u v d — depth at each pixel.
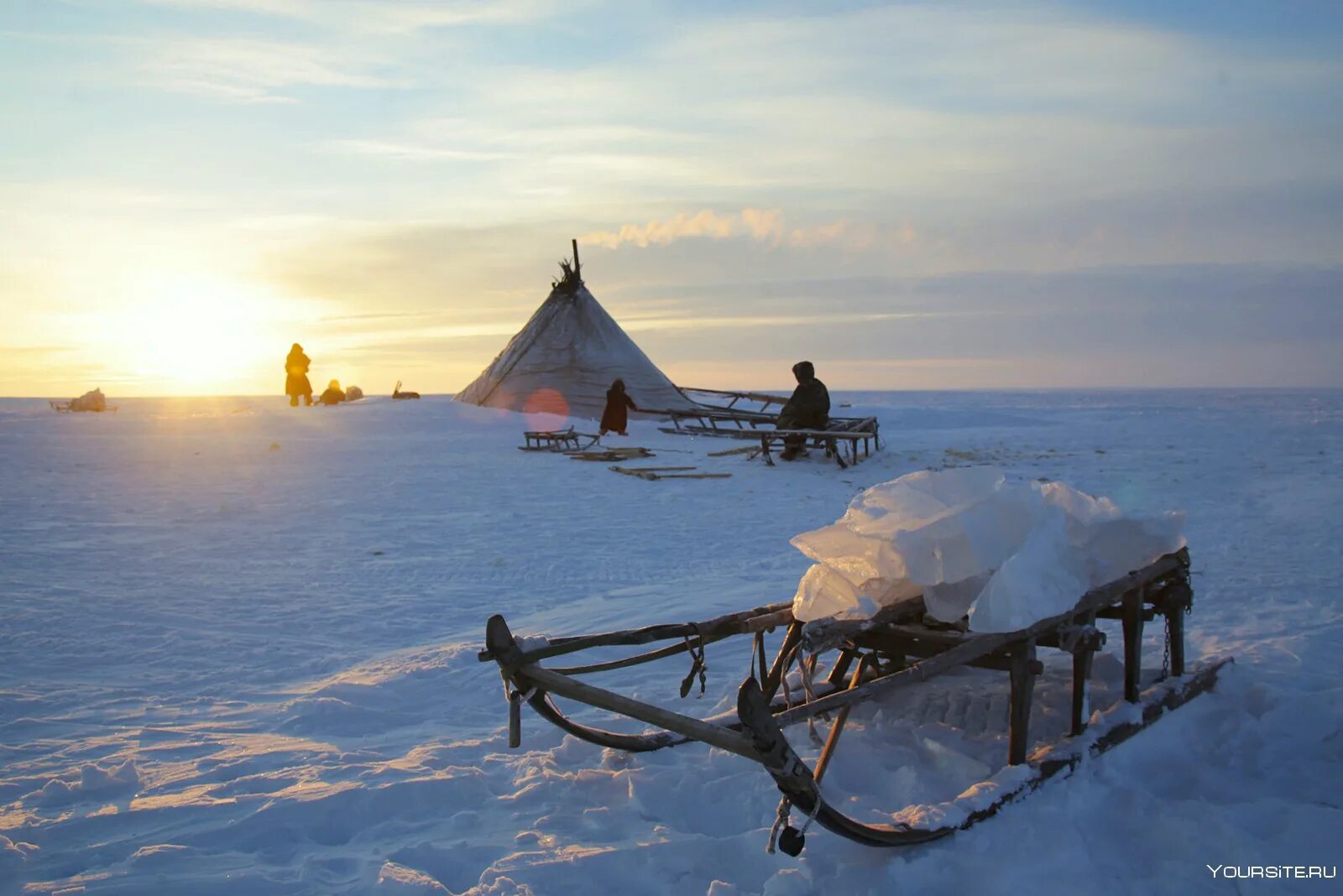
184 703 5.52
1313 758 4.20
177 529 12.10
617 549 10.48
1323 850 3.34
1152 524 4.45
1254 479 15.35
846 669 5.07
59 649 6.67
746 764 4.17
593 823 3.72
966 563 3.84
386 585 8.80
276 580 9.03
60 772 4.37
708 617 7.13
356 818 3.80
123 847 3.55
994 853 3.28
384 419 31.31
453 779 4.05
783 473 17.98
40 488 16.27
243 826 3.69
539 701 4.10
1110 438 25.61
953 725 4.55
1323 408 49.78
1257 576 8.02
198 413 41.03
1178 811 3.60
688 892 3.23
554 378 33.31
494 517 12.92
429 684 5.68
